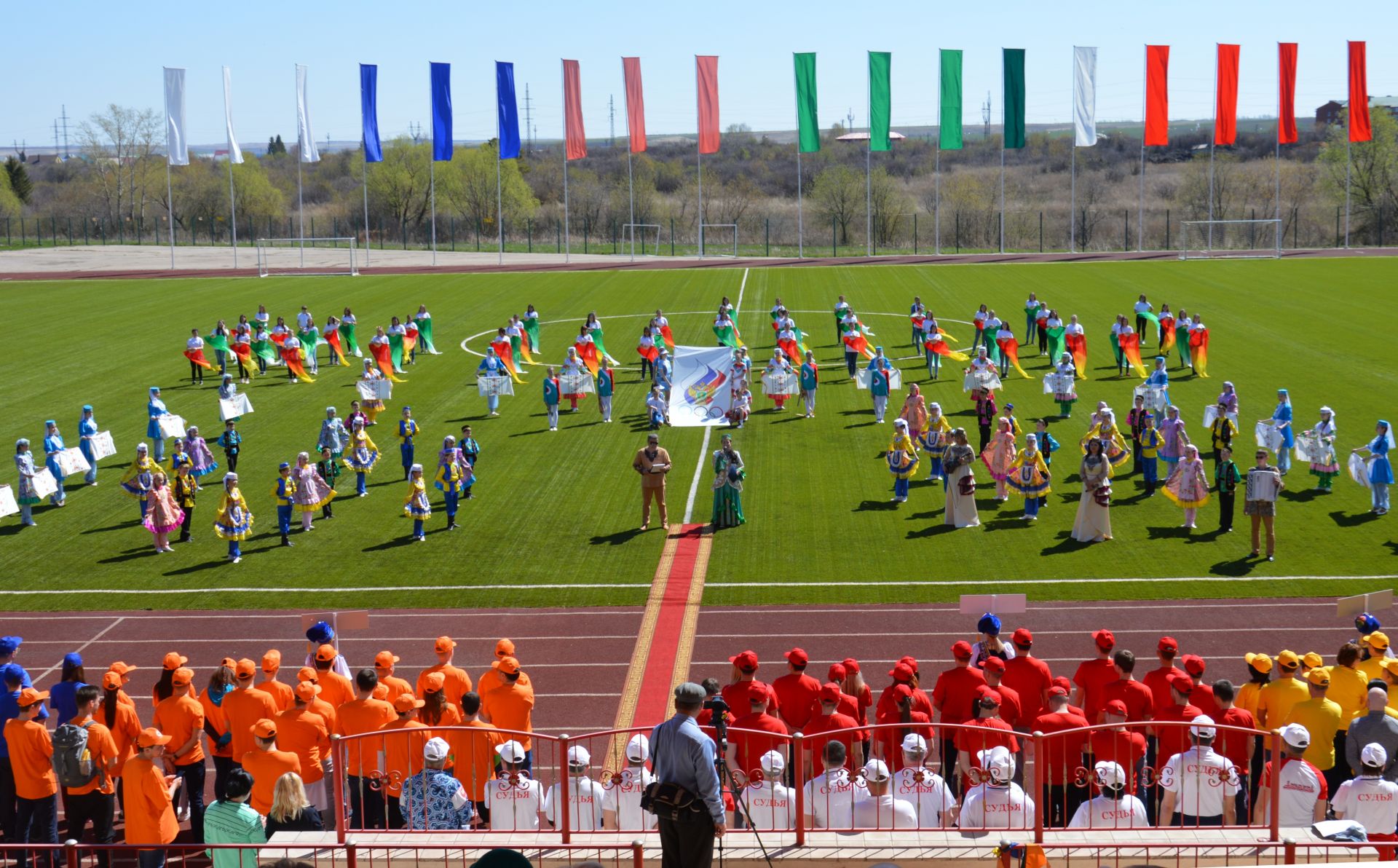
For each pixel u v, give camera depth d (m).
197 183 142.38
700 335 52.62
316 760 14.02
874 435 35.78
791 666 15.05
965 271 74.25
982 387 33.66
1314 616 22.00
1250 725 13.34
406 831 11.73
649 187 147.25
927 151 186.12
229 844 10.91
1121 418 37.06
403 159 132.12
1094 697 14.91
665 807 9.34
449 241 123.12
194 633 22.48
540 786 13.38
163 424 34.34
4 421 39.00
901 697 14.00
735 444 35.19
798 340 44.06
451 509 28.30
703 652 21.06
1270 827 10.98
